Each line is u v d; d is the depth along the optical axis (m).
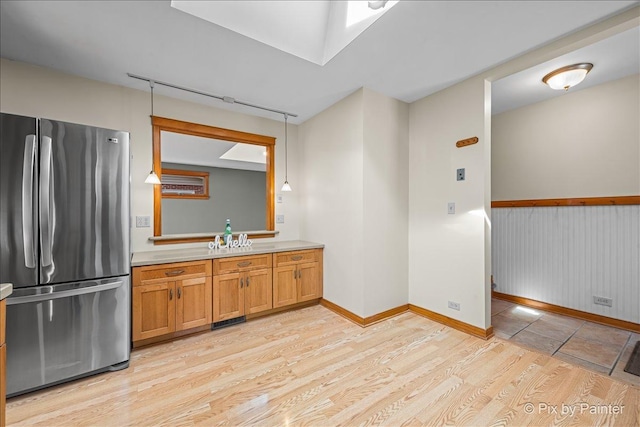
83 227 1.86
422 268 2.97
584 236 2.90
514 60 2.20
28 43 1.96
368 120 2.73
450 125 2.69
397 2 1.60
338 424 1.45
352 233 2.83
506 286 3.55
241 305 2.72
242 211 4.63
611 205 2.72
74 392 1.71
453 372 1.91
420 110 3.00
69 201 1.81
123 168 2.03
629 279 2.61
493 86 2.83
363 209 2.70
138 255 2.51
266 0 1.85
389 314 2.92
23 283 1.66
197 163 4.12
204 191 4.25
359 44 1.99
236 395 1.69
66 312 1.78
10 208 1.63
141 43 1.97
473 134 2.50
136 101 2.70
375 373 1.91
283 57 2.16
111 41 1.94
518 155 3.43
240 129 3.33
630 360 2.06
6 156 1.62
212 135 3.14
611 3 1.59
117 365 1.96
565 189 3.03
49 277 1.74
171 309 2.34
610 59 2.31
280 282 2.98
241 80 2.54
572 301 2.97
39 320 1.70
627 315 2.62
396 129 2.99
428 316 2.90
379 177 2.83
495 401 1.62
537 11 1.66
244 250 2.83
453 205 2.67
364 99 2.69
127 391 1.73
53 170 1.75
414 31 1.85
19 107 2.22
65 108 2.38
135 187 2.70
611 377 1.85
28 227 1.67
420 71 2.39
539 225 3.24
